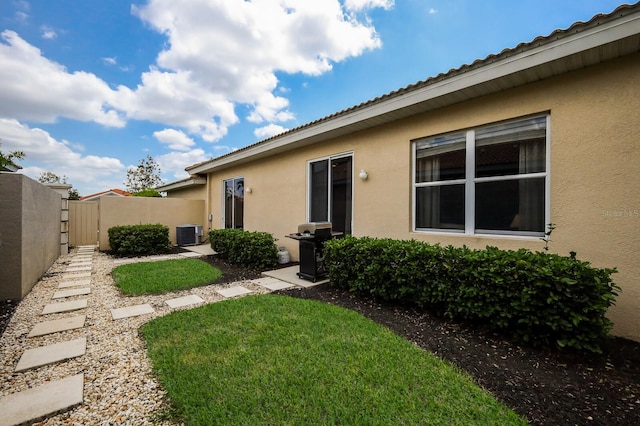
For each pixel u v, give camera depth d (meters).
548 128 3.63
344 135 6.12
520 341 2.96
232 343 2.89
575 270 2.72
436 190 4.73
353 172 5.93
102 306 4.18
